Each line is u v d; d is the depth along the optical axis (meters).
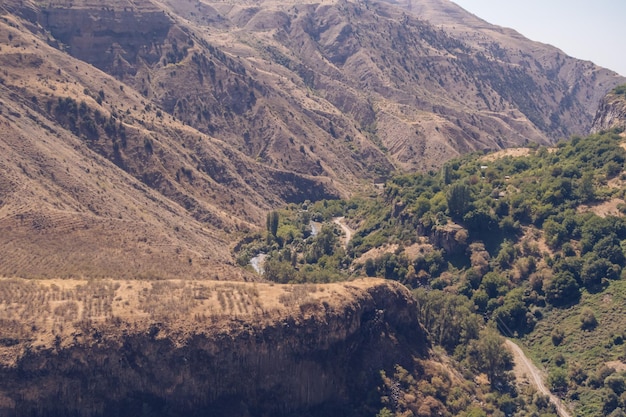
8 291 110.31
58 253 129.50
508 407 123.44
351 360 119.19
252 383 110.56
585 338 139.50
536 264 163.38
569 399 127.25
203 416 106.75
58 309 107.88
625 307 140.62
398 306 130.88
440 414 116.31
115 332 106.25
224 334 110.06
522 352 145.00
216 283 124.06
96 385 103.62
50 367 101.88
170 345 107.38
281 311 115.69
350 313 119.94
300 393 112.94
